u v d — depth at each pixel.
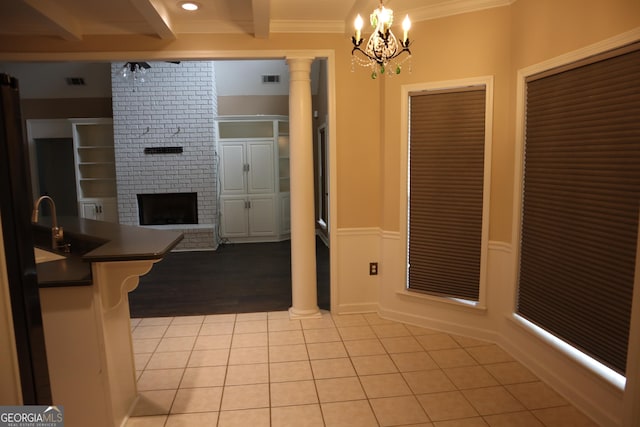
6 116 1.25
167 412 2.49
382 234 3.81
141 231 2.88
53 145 7.89
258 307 4.26
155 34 3.56
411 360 3.09
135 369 2.83
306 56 3.66
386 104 3.63
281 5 3.25
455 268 3.48
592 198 2.35
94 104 7.82
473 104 3.26
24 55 3.53
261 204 7.62
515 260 3.06
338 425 2.36
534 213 2.87
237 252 6.89
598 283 2.31
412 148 3.55
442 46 3.31
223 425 2.37
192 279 5.33
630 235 2.11
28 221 1.34
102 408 2.19
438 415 2.43
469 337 3.46
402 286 3.74
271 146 7.51
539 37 2.73
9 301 1.30
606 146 2.25
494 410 2.47
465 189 3.36
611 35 2.17
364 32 3.70
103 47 3.56
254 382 2.81
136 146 7.08
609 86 2.22
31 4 2.82
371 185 3.89
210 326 3.78
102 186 7.84
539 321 2.84
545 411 2.45
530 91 2.88
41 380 1.39
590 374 2.36
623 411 1.97
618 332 2.19
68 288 2.09
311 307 3.93
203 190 7.24
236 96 7.83
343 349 3.28
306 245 3.85
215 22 3.51
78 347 2.13
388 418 2.41
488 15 3.12
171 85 7.01
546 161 2.73
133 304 4.39
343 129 3.81
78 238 2.78
